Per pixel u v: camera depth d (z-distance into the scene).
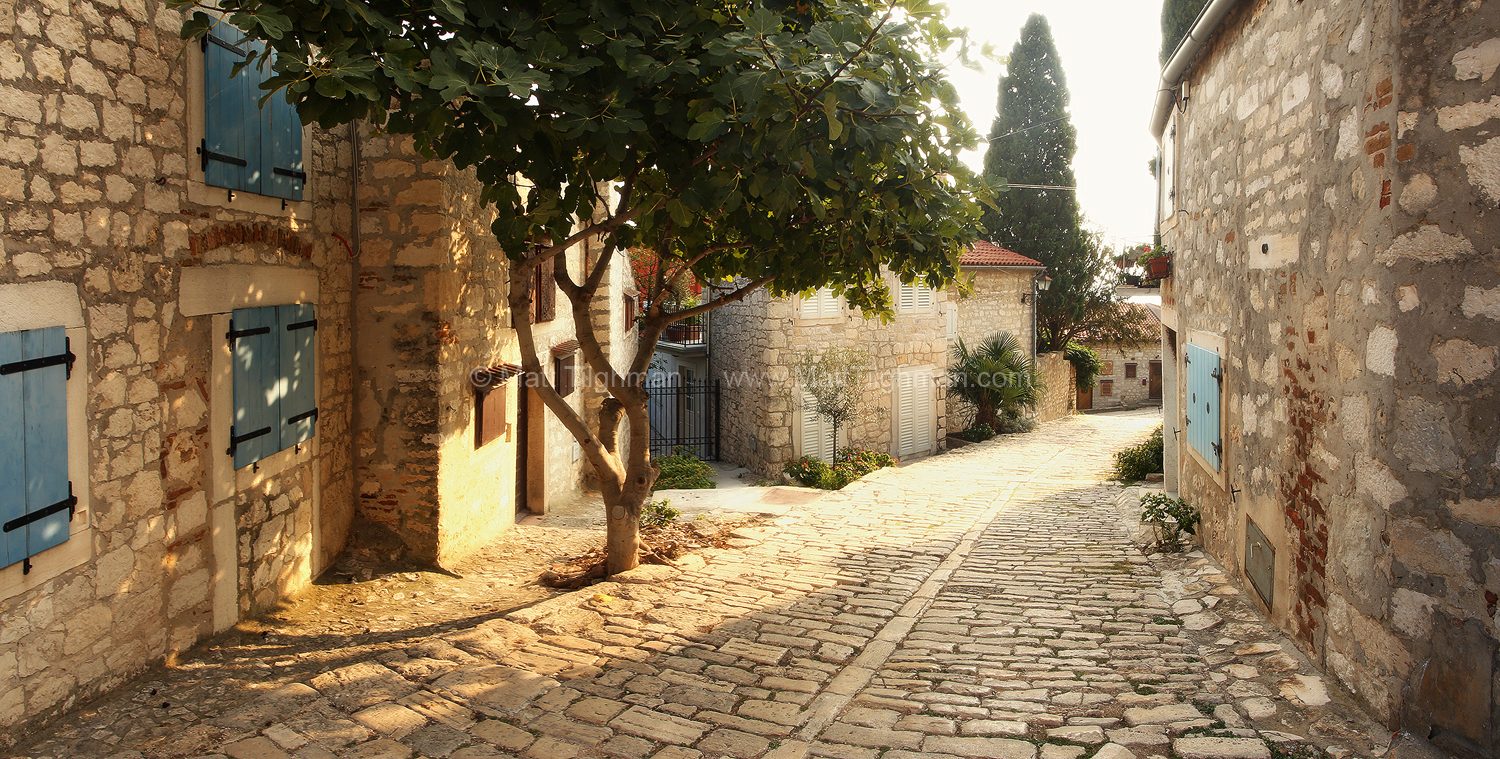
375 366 7.05
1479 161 3.13
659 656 4.79
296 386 6.06
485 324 8.14
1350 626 3.75
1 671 3.56
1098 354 31.09
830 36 4.34
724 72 4.62
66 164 3.88
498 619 5.41
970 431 20.48
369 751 3.51
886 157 4.94
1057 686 4.20
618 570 6.78
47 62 3.77
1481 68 3.12
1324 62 4.14
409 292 7.00
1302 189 4.49
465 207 7.52
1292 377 4.62
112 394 4.21
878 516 9.71
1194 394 7.28
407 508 7.12
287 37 3.83
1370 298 3.55
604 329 13.02
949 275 6.66
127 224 4.29
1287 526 4.66
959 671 4.50
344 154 6.79
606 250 6.37
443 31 4.35
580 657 4.75
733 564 7.12
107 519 4.20
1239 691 3.97
